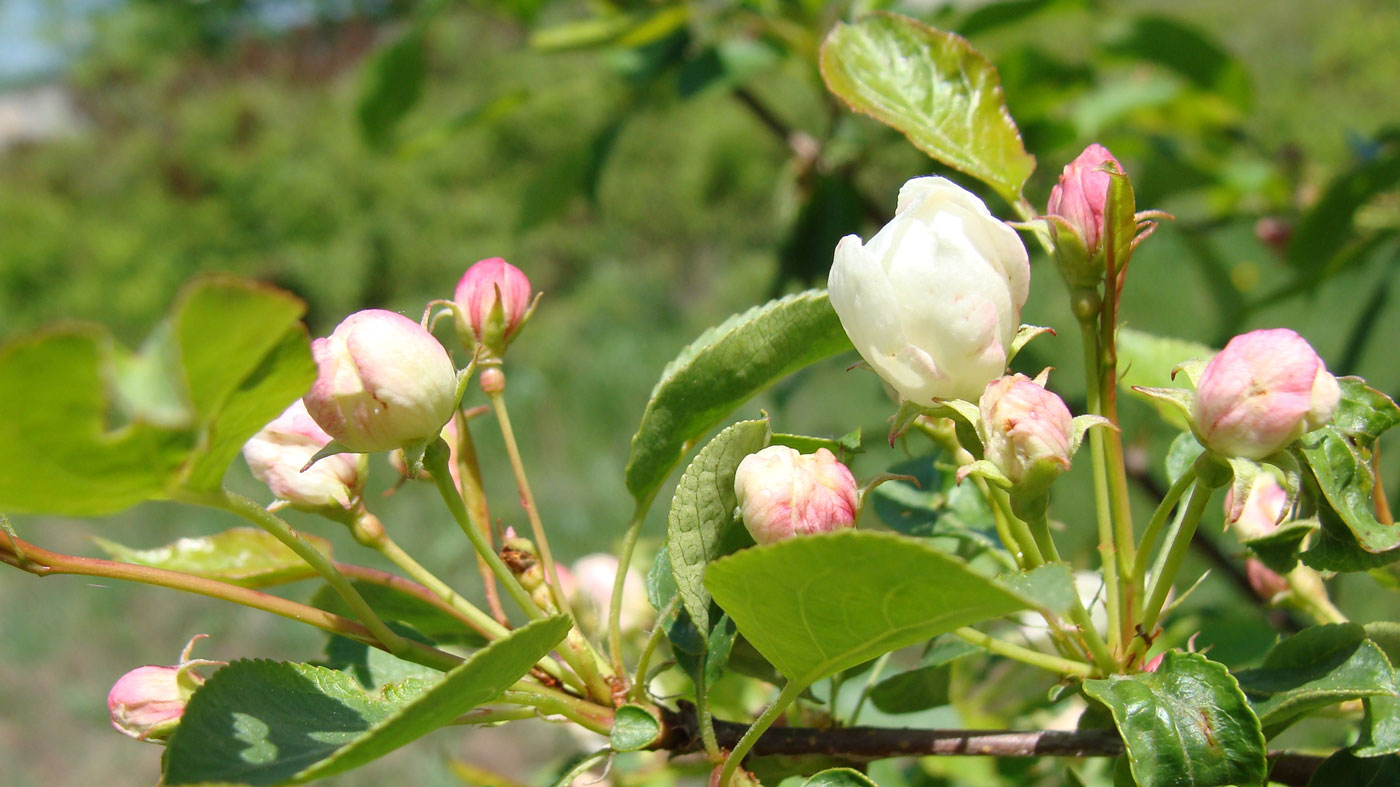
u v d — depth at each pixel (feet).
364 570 0.89
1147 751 0.77
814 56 1.51
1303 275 1.32
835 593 0.73
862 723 1.03
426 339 0.81
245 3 8.43
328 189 6.98
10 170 8.04
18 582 3.88
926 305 0.78
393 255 6.79
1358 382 0.81
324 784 1.68
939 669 0.95
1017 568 0.85
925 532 0.95
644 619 1.15
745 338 0.87
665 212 6.47
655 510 3.49
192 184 7.47
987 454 0.78
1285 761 0.84
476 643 0.92
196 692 0.78
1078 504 2.23
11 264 6.73
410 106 1.84
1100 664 0.82
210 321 0.69
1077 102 1.69
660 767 1.24
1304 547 0.88
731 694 1.11
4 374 0.67
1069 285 0.83
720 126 6.57
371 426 0.80
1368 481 0.80
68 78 9.18
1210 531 1.60
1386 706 0.79
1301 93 5.05
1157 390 0.80
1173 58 1.70
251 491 3.47
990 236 0.79
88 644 3.60
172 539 3.86
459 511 0.82
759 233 6.38
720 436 0.82
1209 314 2.74
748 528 0.80
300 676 0.81
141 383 0.69
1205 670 0.78
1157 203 1.72
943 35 0.91
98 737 3.31
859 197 1.51
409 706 0.73
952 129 0.91
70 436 0.70
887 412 3.21
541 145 7.00
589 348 5.26
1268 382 0.77
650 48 1.63
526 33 2.01
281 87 8.17
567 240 6.53
